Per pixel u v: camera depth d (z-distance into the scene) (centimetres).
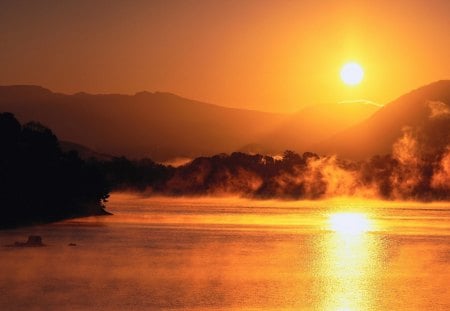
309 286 12462
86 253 16425
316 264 15238
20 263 14438
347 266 15025
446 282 13025
